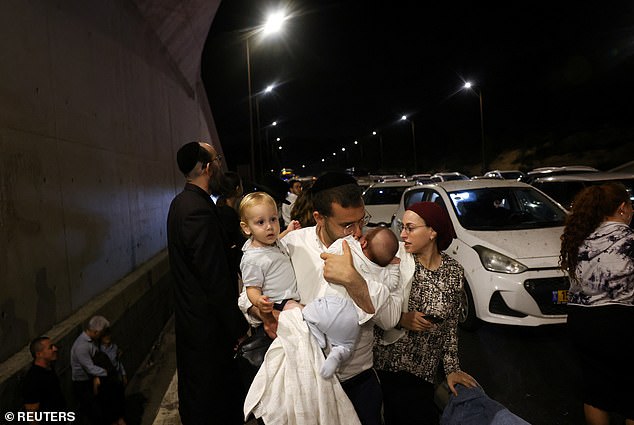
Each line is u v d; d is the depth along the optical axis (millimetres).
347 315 2207
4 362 3258
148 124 8641
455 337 2775
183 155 3299
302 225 3939
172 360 5934
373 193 12898
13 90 3742
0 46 3600
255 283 2547
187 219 3125
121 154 6723
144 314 6219
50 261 4117
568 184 9836
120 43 7027
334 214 2469
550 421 3973
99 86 5930
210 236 3123
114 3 6824
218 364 3201
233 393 3311
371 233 2371
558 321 5465
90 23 5746
